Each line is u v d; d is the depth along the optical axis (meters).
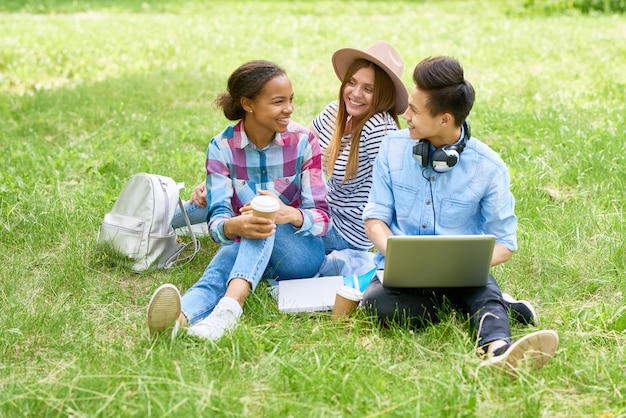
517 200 5.15
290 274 4.02
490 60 10.41
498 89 8.52
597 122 7.05
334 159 4.26
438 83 3.37
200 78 9.23
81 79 9.35
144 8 16.52
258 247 3.70
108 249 4.32
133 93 8.30
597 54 10.45
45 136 7.00
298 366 3.20
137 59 10.51
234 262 3.82
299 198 4.05
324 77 9.41
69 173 5.83
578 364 3.24
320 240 4.06
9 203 5.06
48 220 4.79
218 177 3.94
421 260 3.37
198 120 7.39
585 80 8.85
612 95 8.08
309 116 7.58
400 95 4.17
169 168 5.92
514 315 3.63
